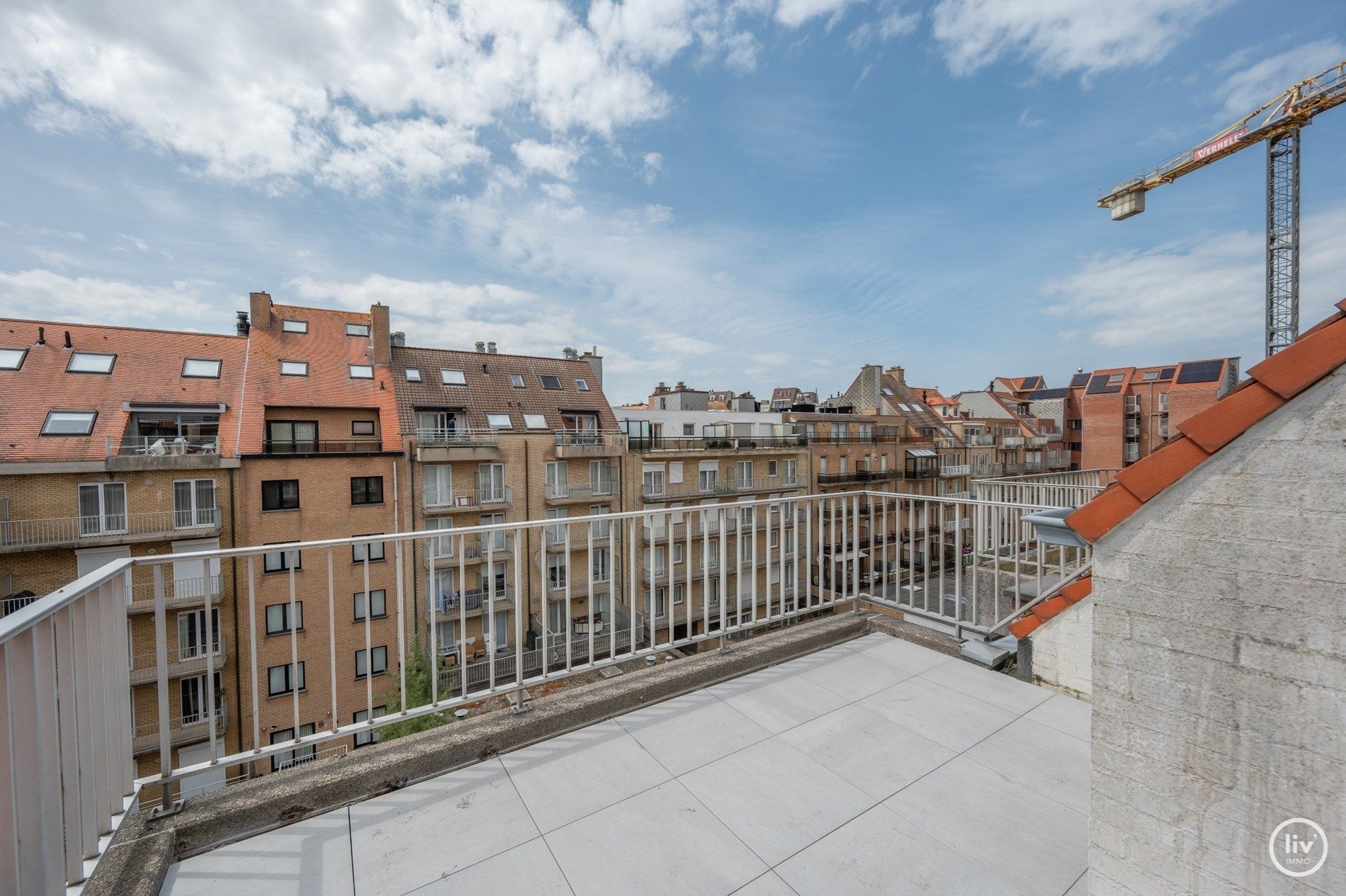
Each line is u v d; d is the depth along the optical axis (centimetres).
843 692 291
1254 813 107
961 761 229
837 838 184
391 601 1736
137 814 185
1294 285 3422
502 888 165
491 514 1950
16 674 129
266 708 1524
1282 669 103
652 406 3709
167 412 1580
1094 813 132
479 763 229
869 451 3262
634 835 186
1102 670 131
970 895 160
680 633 2292
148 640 1405
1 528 1289
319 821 195
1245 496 109
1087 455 4538
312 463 1641
